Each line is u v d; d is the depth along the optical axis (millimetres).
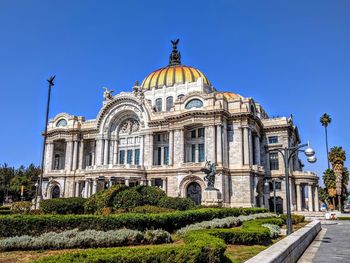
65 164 85625
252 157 71812
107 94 86625
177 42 110250
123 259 11719
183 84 87000
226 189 66250
